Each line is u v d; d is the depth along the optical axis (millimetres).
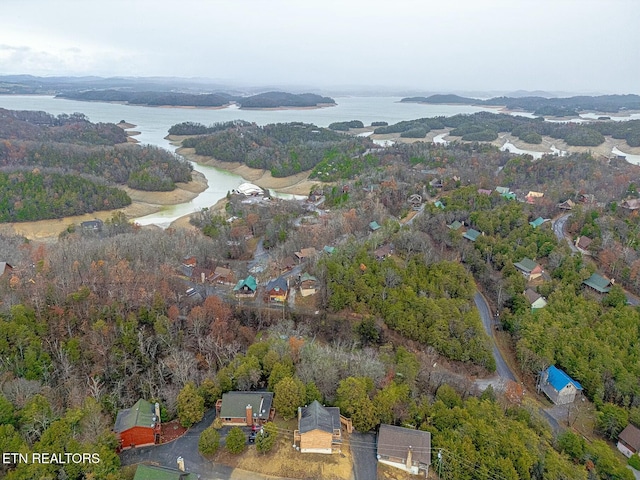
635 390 73000
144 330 79312
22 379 61781
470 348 82438
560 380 77375
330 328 89625
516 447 54719
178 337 79500
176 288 96125
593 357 79625
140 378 69875
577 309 88812
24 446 48594
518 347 85312
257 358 67812
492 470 52250
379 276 95312
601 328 84000
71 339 73312
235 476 51562
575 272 100438
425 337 84500
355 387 59875
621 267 101312
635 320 84312
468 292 97938
